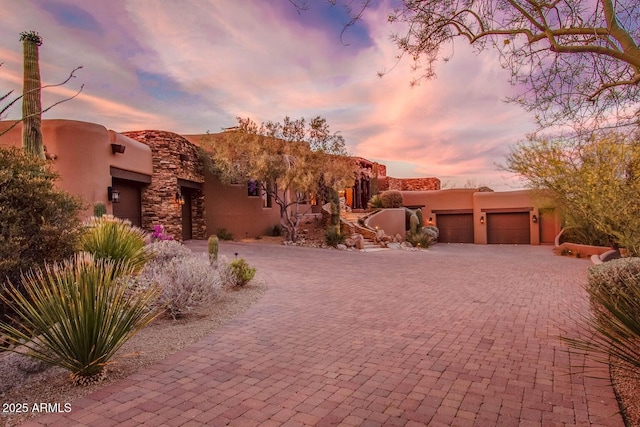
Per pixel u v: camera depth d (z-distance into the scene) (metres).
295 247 16.92
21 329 4.53
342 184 17.94
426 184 35.12
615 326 2.97
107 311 3.79
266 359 4.29
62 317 3.55
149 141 15.80
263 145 16.23
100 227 7.79
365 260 13.55
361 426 2.87
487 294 7.90
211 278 6.73
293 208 22.73
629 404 3.15
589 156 7.24
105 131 12.69
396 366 4.06
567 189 8.22
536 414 3.03
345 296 7.63
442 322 5.78
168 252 9.00
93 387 3.56
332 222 18.72
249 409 3.14
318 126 17.30
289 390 3.50
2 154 4.79
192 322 5.76
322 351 4.54
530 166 9.80
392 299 7.38
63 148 11.42
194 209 18.97
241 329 5.44
